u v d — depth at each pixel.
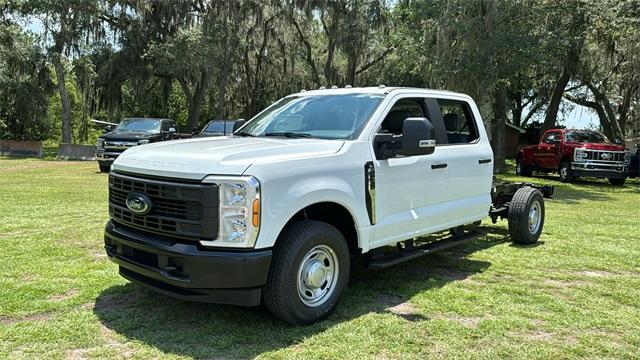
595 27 20.42
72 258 6.02
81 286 5.01
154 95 35.00
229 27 29.28
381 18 28.62
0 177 15.26
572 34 20.16
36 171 17.48
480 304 4.79
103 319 4.22
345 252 4.40
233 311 4.43
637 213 11.08
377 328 4.14
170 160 4.04
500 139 23.31
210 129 17.31
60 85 27.89
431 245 5.66
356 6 28.69
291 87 35.81
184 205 3.84
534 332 4.16
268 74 35.53
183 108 42.78
